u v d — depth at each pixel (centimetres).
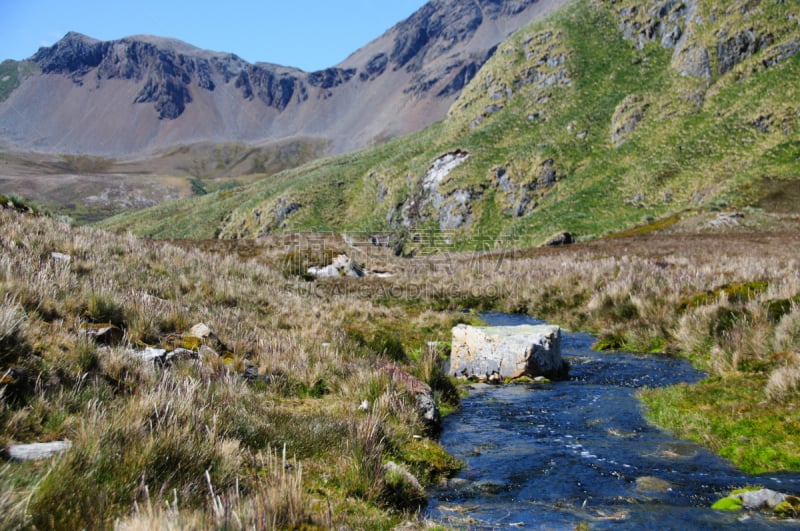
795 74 8281
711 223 5647
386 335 1555
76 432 454
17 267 910
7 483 342
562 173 10756
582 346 1520
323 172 18250
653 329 1465
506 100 15388
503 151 12875
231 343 984
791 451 600
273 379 866
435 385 970
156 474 420
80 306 852
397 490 522
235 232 17212
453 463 642
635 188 8419
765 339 1042
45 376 546
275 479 421
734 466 599
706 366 1115
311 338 1196
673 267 2592
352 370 957
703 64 10200
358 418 705
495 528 459
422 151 16188
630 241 5341
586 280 2341
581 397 966
